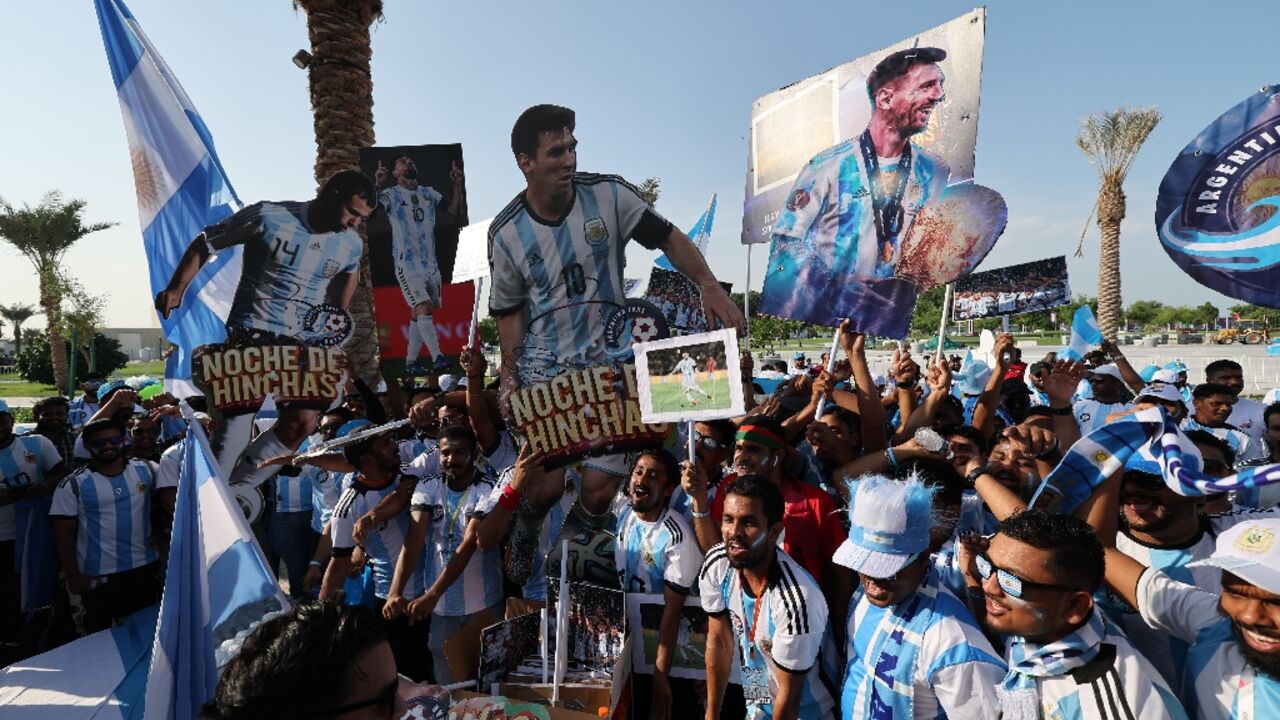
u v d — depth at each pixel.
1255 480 1.66
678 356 2.77
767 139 4.01
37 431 6.34
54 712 3.58
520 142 3.53
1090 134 24.89
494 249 3.64
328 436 4.65
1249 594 1.49
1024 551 1.66
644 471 3.01
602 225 3.55
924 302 50.84
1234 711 1.58
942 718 1.97
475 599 3.44
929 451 3.07
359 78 7.20
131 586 4.77
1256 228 2.89
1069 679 1.66
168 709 1.70
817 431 3.51
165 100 4.13
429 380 5.59
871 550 2.00
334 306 4.32
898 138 3.47
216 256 4.21
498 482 3.55
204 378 4.20
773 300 3.84
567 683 2.91
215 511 1.92
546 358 3.61
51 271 28.20
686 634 3.05
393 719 1.27
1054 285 10.15
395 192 4.35
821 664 2.59
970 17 3.24
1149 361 25.05
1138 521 2.28
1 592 5.33
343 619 1.25
